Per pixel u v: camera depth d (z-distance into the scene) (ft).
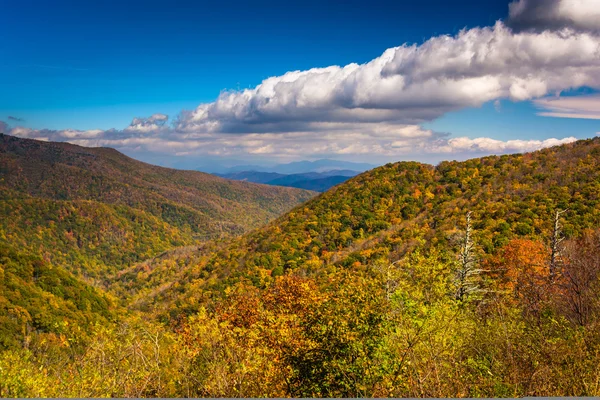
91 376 31.60
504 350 27.17
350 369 27.07
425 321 24.44
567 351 24.07
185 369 32.60
